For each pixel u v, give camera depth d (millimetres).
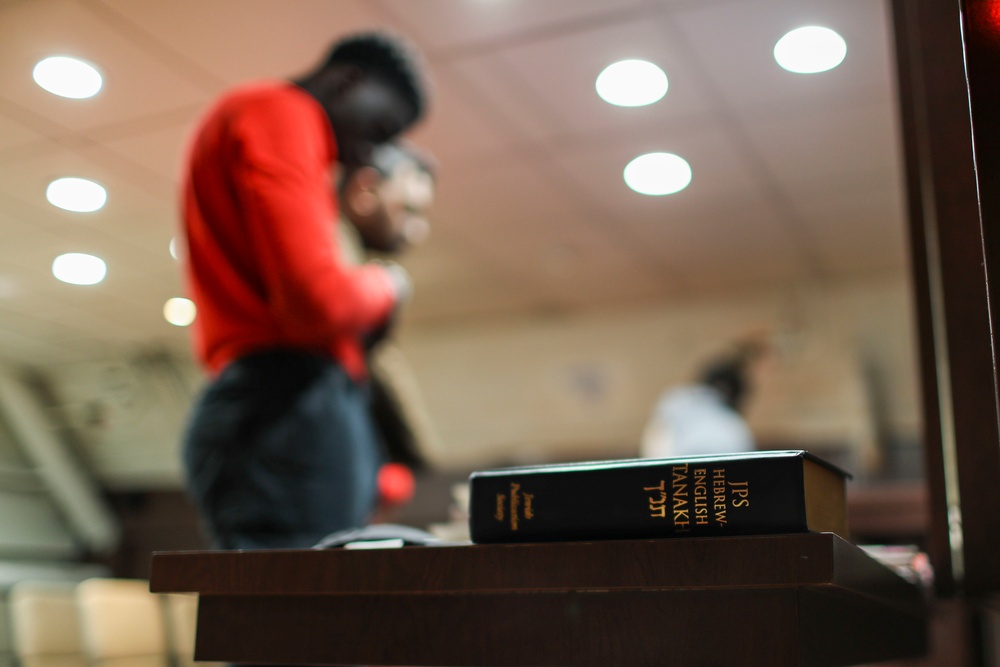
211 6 1318
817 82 1786
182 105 1437
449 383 5777
